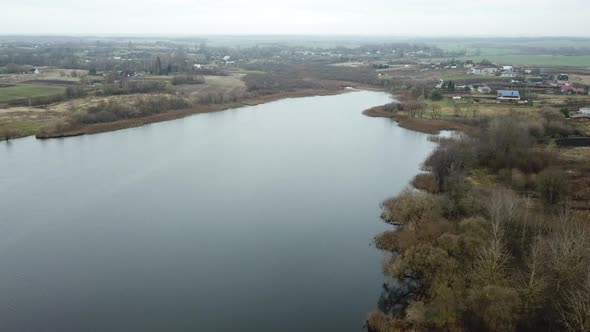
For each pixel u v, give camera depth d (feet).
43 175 265.34
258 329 130.93
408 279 149.07
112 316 138.31
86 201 226.58
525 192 215.31
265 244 183.21
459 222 163.63
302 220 205.05
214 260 170.81
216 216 209.56
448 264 137.18
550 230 150.82
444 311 121.60
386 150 319.06
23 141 342.44
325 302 143.43
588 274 107.34
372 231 192.75
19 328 133.18
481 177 240.53
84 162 291.58
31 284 155.63
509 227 151.23
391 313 135.54
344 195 234.17
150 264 168.25
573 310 109.29
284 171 272.92
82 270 164.14
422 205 190.90
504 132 264.93
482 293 117.60
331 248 178.60
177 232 193.77
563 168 247.91
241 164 287.07
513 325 111.86
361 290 149.59
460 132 341.21
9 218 206.49
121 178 261.03
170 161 294.25
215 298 146.72
